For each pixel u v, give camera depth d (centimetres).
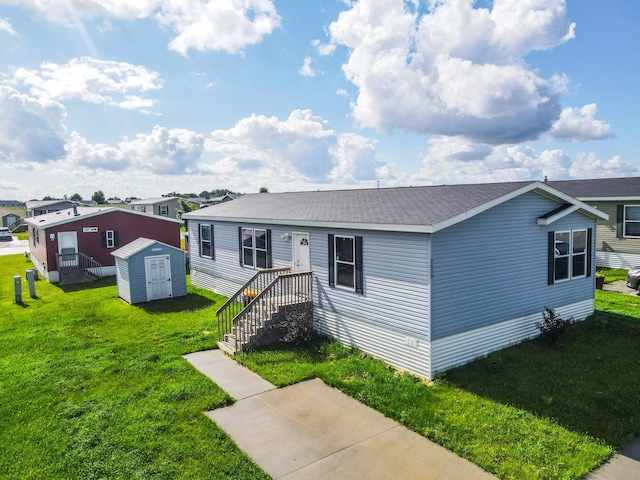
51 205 5225
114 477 566
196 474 570
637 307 1373
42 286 2025
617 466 582
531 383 830
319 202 1448
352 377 888
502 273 1007
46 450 629
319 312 1172
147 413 732
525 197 1046
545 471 566
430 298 863
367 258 1003
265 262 1439
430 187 1291
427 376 877
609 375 862
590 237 1245
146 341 1141
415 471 578
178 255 1702
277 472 580
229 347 1073
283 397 808
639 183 2120
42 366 959
